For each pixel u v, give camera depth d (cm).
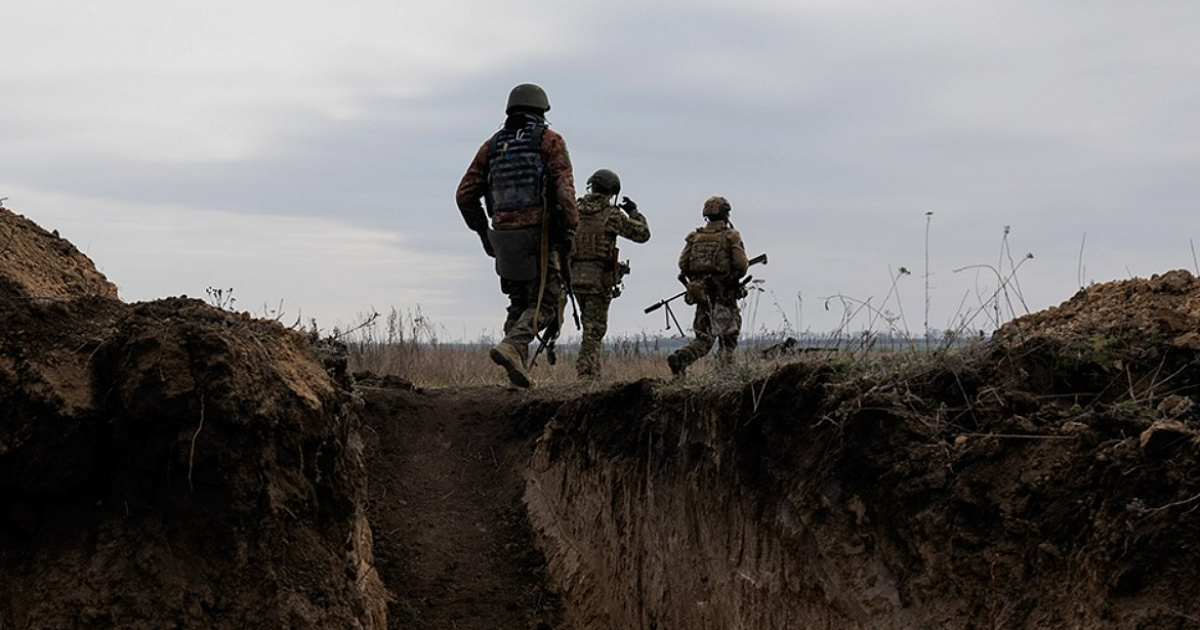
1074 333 534
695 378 754
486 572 846
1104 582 385
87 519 515
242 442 523
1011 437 460
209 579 508
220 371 522
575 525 838
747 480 602
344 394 673
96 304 571
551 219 920
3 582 502
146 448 516
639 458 764
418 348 1380
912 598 465
